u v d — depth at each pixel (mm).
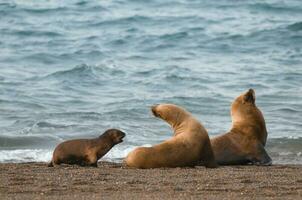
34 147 43594
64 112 54250
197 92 63188
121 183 27203
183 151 32750
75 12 105500
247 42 89000
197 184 26984
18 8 106938
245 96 38125
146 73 72312
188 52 84750
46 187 26266
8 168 32375
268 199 23859
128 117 52625
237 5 109688
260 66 75438
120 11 105562
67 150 33562
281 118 52344
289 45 87812
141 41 89875
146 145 43531
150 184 27016
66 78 70125
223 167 34094
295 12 107000
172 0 112062
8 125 49875
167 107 34031
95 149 33531
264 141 37812
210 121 51969
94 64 76000
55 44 88562
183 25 97750
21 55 82375
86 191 25422
